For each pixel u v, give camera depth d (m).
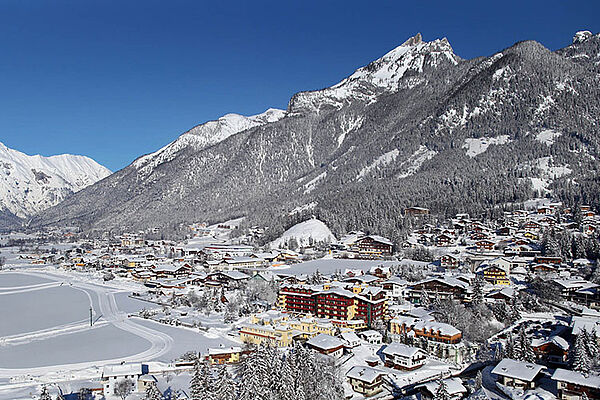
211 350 138.62
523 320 159.62
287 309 185.88
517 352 130.88
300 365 109.44
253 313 185.88
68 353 147.88
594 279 188.75
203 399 99.00
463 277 193.88
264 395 99.06
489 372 126.81
